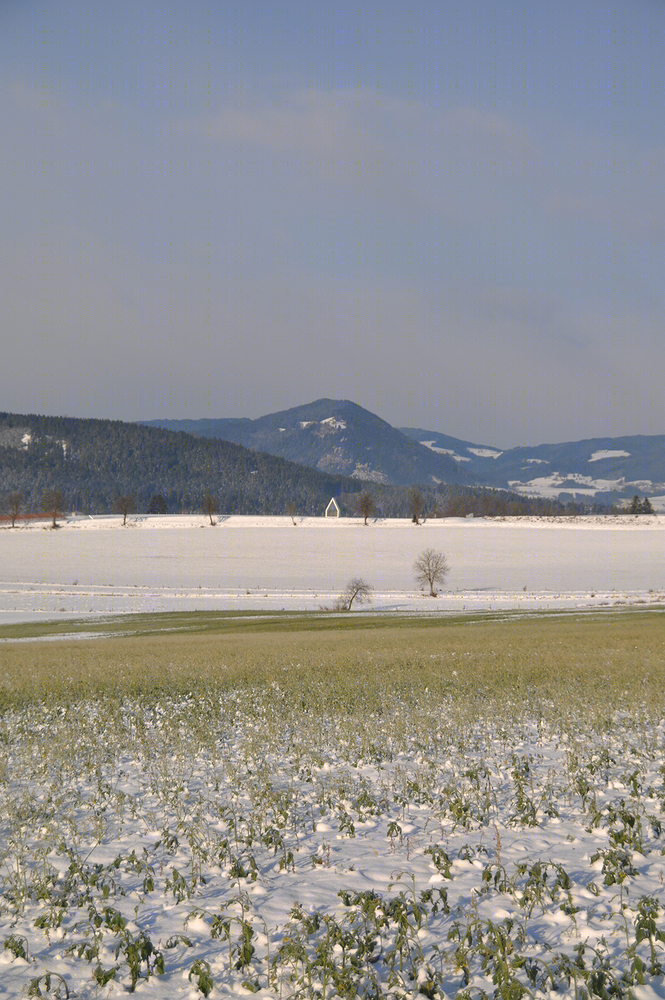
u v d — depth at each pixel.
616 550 128.50
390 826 8.76
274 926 6.48
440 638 41.56
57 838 8.88
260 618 65.69
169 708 18.36
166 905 7.09
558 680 21.12
